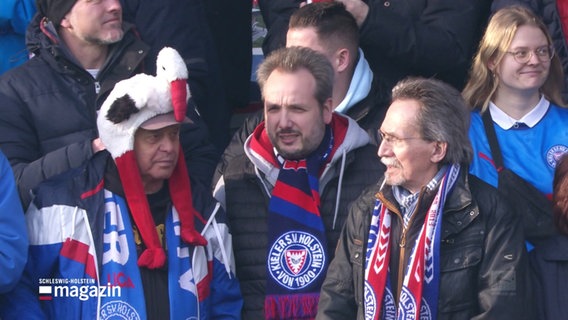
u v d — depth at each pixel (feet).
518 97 57.16
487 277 45.32
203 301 49.03
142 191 48.34
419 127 45.57
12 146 55.31
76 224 47.75
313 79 50.62
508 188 54.95
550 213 53.98
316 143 51.39
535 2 64.95
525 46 56.44
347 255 47.78
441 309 45.27
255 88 81.66
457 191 45.65
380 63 64.08
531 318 45.96
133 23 62.85
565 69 64.69
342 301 47.55
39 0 57.47
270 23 67.36
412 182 46.34
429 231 45.16
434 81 46.73
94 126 56.65
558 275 49.47
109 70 57.41
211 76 67.51
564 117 58.03
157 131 48.42
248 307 51.49
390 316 46.03
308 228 51.01
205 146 59.57
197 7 65.92
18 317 47.24
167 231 49.03
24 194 51.72
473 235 45.52
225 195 52.80
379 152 46.75
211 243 50.03
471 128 57.41
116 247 47.83
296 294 50.55
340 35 56.54
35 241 47.98
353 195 52.13
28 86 56.65
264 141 52.54
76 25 56.59
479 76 57.77
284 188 51.44
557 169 49.57
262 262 51.70
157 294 48.06
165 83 48.62
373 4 63.82
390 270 46.26
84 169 49.11
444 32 63.72
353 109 57.00
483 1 66.54
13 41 66.18
